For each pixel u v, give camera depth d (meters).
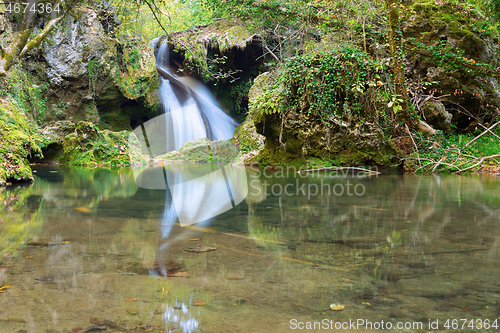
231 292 1.30
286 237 2.17
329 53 9.21
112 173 8.04
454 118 11.16
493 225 2.55
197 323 1.07
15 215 2.91
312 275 1.48
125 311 1.14
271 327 1.04
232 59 17.69
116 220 2.69
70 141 11.94
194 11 21.42
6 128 6.43
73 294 1.28
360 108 9.09
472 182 6.00
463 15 10.98
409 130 9.22
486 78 10.82
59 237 2.15
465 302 1.22
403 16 10.64
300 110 9.42
